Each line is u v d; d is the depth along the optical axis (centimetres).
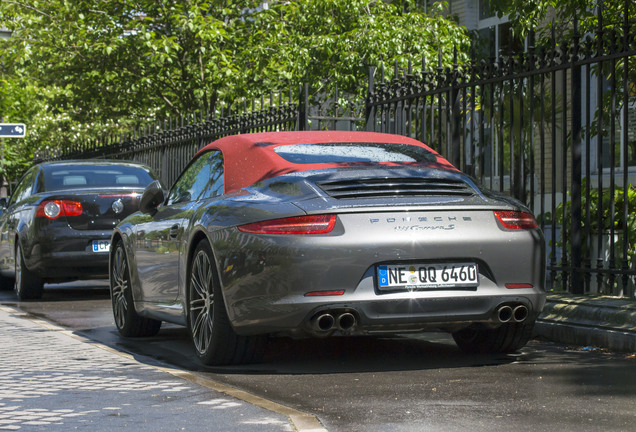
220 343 567
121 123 2753
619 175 1280
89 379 534
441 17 1745
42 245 1077
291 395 484
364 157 611
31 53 2206
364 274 521
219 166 636
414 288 527
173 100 2398
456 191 557
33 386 514
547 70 731
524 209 564
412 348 650
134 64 2225
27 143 3134
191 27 1995
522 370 550
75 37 2138
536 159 1376
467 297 533
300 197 538
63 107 2450
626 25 667
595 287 805
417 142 673
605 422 405
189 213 625
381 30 1733
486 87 1183
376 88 955
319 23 1883
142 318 745
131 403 462
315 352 634
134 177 1164
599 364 566
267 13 2089
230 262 543
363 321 522
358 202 530
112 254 787
